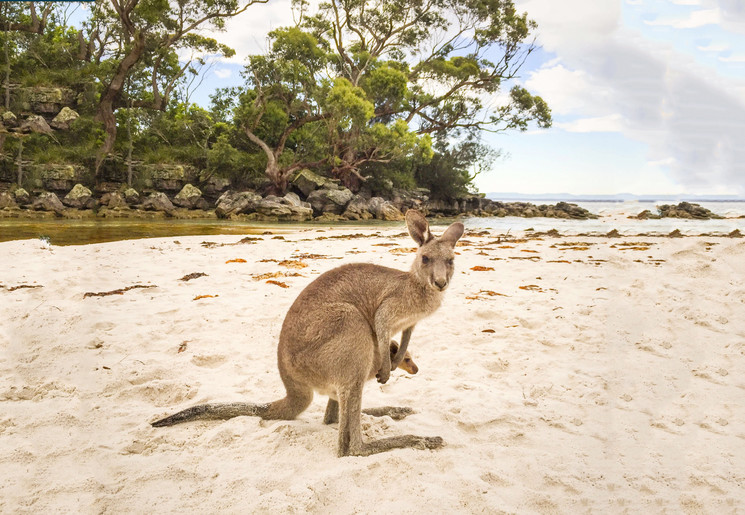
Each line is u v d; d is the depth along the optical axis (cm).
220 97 2248
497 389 228
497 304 357
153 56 2036
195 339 285
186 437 183
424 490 150
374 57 2217
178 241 749
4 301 338
